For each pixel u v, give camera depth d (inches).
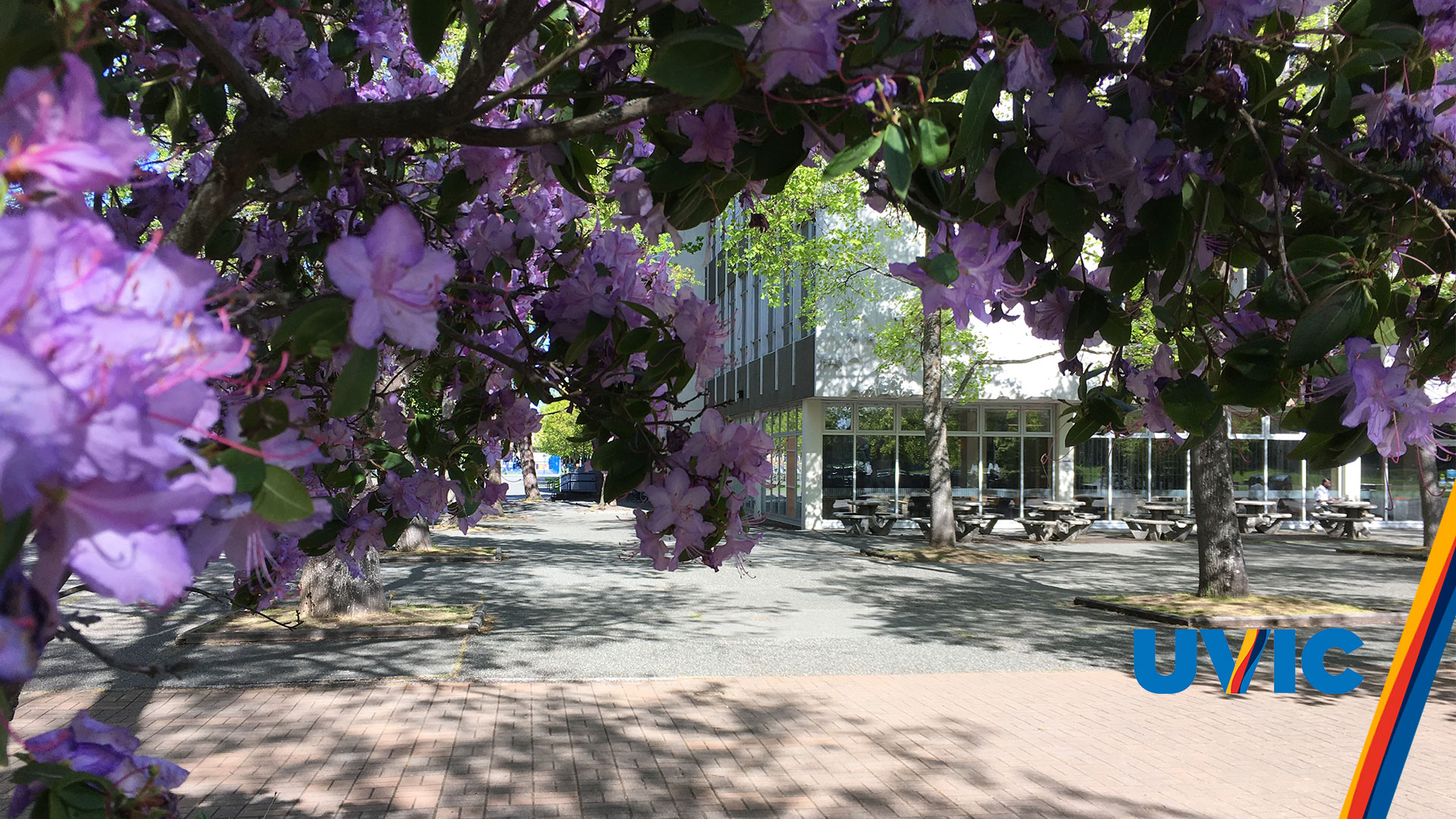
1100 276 72.7
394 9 90.8
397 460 83.5
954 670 342.0
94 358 21.3
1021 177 56.5
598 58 68.4
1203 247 65.1
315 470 78.6
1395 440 50.7
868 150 44.4
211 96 76.9
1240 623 436.8
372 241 34.3
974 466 1047.0
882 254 925.2
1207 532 509.0
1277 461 1083.3
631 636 398.9
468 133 51.8
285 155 57.9
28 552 22.0
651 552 68.7
